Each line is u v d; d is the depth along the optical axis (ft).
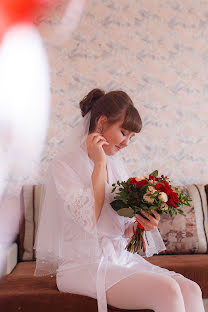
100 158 5.47
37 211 9.18
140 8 11.12
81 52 10.70
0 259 7.14
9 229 9.57
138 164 10.84
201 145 11.26
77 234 5.23
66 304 4.97
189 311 4.67
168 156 11.02
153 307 4.40
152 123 10.99
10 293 5.21
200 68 11.40
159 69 11.12
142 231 5.58
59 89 10.50
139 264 5.68
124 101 5.82
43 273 5.33
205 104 11.36
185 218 9.50
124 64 10.93
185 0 11.41
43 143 10.16
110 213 5.56
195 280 7.49
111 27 10.92
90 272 4.97
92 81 10.73
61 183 5.28
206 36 11.46
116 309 4.68
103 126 5.85
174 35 11.28
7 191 9.79
